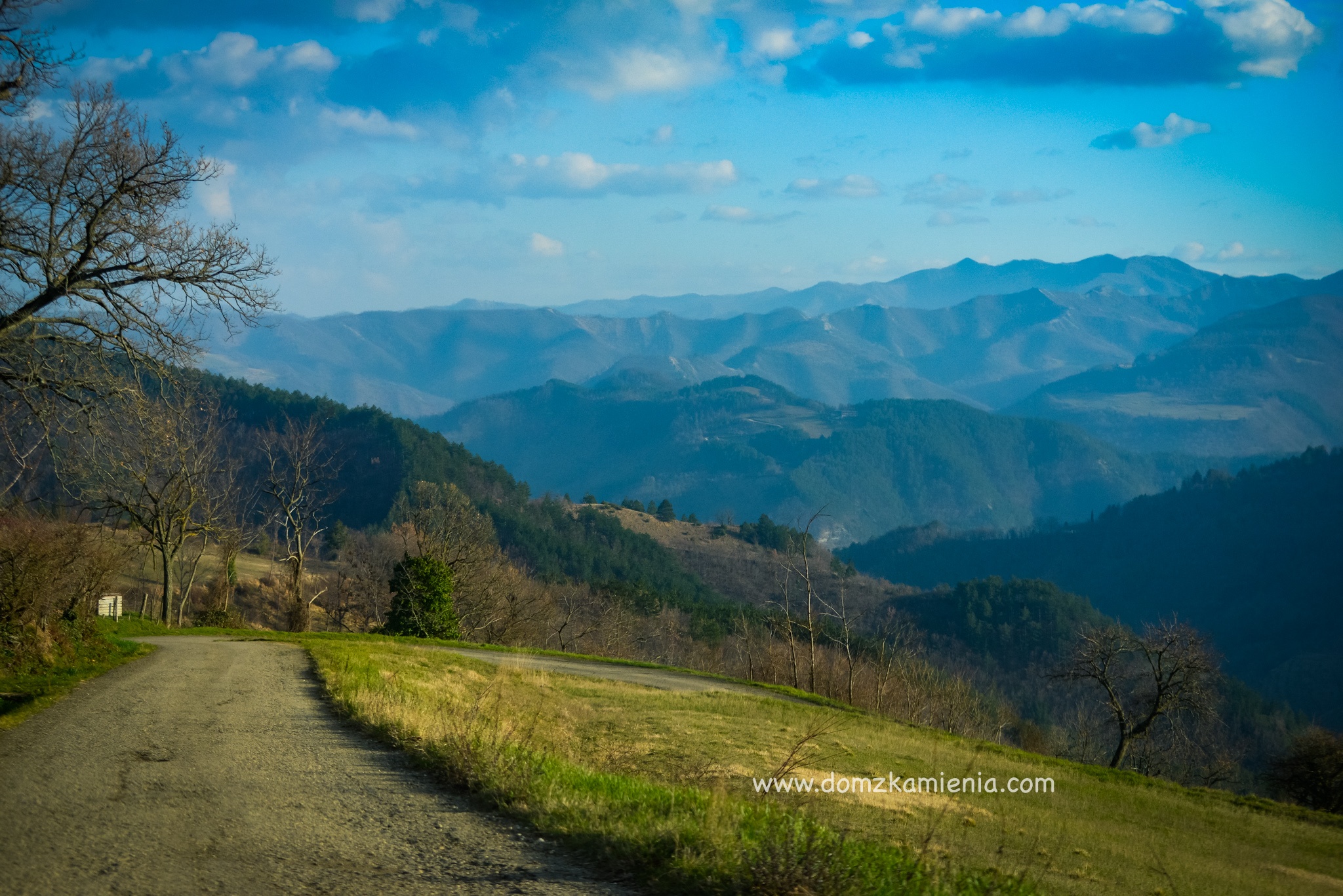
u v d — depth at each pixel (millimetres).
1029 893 7129
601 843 6387
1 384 14250
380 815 7074
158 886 5191
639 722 21969
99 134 14258
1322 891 14781
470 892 5371
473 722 10578
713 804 7277
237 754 9391
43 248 13969
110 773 8258
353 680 15891
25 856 5633
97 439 16516
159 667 18516
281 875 5492
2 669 15250
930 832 7031
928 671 56031
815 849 6164
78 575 20234
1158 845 16766
